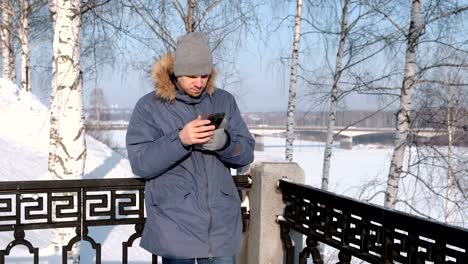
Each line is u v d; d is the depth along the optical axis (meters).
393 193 7.46
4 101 13.48
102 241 6.96
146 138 2.10
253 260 2.89
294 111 10.21
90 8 5.77
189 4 8.24
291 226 2.67
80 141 5.29
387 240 1.87
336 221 2.23
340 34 9.71
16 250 5.70
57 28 5.19
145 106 2.15
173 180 2.08
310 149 43.22
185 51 2.01
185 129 1.93
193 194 2.06
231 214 2.12
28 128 12.84
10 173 9.62
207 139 1.94
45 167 10.91
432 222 1.64
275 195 2.82
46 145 12.39
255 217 2.87
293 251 2.76
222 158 2.16
